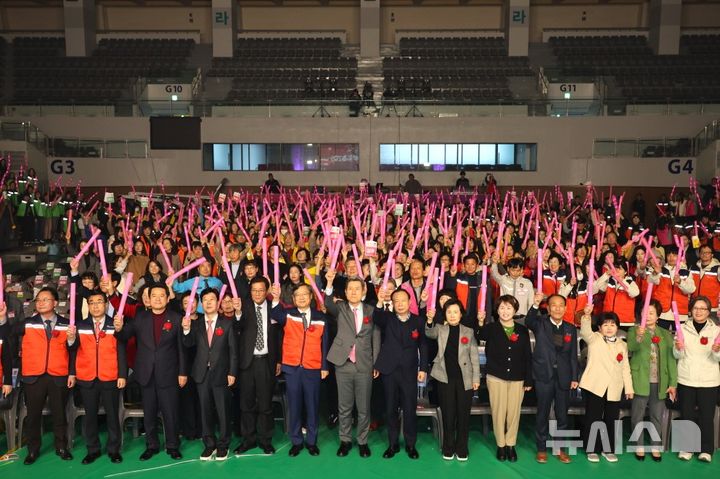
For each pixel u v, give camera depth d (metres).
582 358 6.24
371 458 5.95
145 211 15.35
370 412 6.48
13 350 6.51
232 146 22.25
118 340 5.89
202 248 8.53
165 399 5.90
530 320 5.98
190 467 5.77
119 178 21.73
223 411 5.92
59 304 7.66
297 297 5.93
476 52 27.00
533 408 6.24
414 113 22.20
